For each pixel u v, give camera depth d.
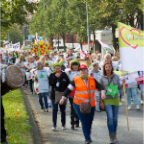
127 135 16.84
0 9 23.39
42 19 106.44
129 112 23.33
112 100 15.42
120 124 19.50
